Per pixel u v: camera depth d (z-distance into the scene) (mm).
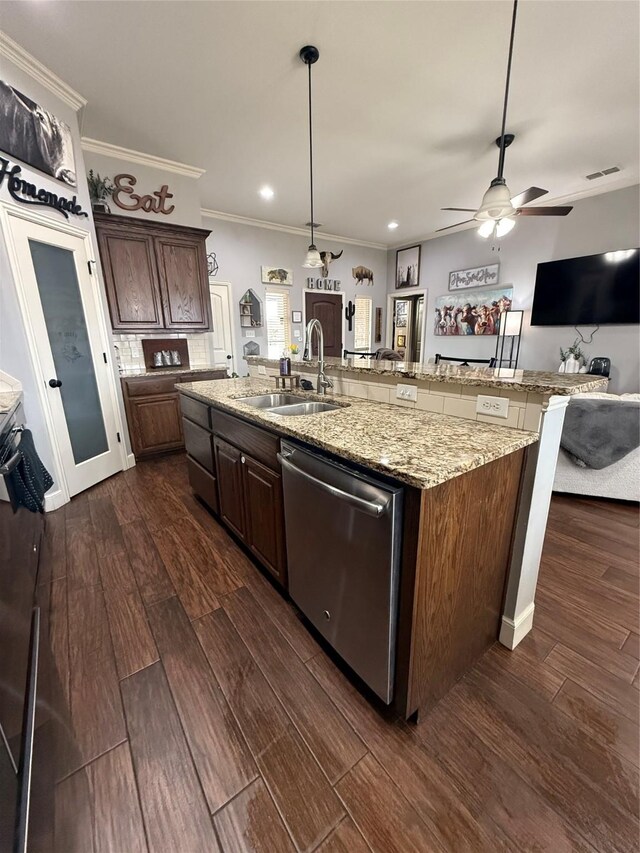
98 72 2402
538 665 1399
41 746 990
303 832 932
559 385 1214
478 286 5812
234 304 5574
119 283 3461
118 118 2932
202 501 2738
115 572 1952
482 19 2008
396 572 1039
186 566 2004
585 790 1010
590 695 1283
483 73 2439
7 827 700
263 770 1065
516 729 1173
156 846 907
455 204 4930
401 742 1139
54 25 2018
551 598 1750
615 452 2596
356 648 1243
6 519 1364
